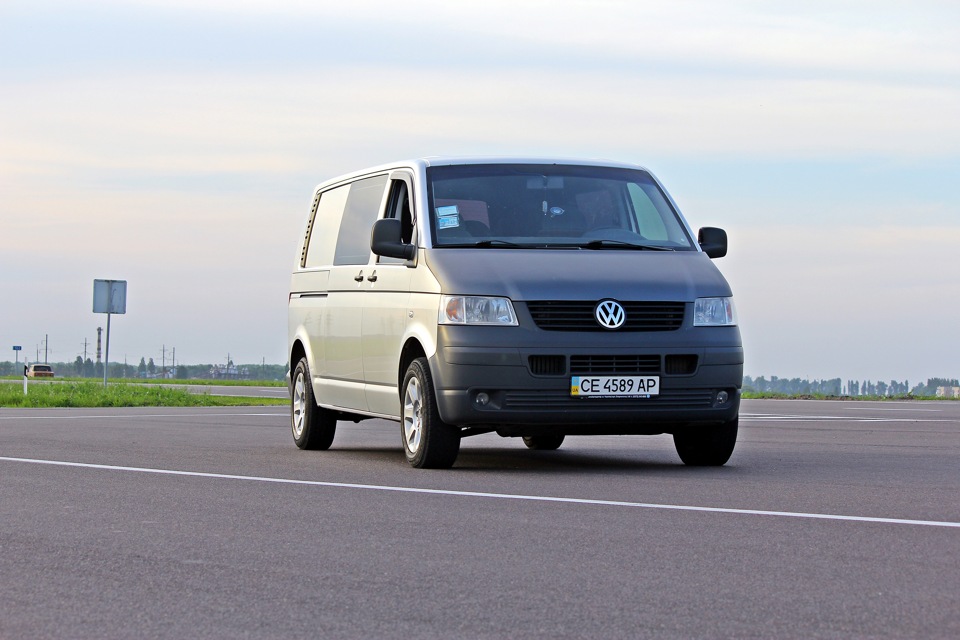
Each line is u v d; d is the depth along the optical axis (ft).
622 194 40.65
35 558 21.43
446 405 35.76
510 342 35.37
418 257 38.09
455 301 35.94
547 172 40.81
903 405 90.94
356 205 44.45
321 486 31.76
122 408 87.04
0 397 102.27
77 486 31.83
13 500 28.99
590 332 35.70
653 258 37.99
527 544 22.66
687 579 19.45
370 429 59.72
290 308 49.19
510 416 35.42
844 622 16.66
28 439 49.14
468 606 17.67
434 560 21.11
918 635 15.99
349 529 24.45
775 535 23.58
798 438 52.34
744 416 72.23
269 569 20.38
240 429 58.70
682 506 27.55
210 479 33.50
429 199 39.14
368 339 40.93
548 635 16.07
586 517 25.99
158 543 22.90
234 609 17.56
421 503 28.30
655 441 52.01
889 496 29.68
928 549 22.00
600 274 36.42
